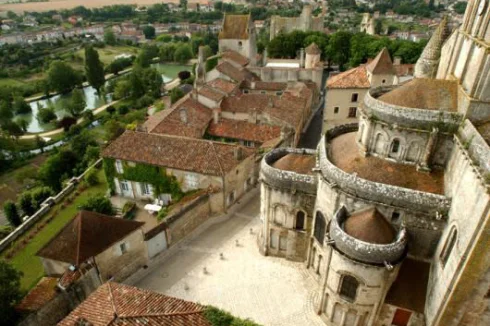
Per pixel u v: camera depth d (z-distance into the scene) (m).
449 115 30.92
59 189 73.31
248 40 113.81
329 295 34.81
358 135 37.56
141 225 42.84
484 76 28.67
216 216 53.69
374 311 32.84
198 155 54.50
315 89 97.06
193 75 152.88
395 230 32.56
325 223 37.00
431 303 30.06
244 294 39.97
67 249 38.03
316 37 133.75
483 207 23.27
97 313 25.98
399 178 33.12
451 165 31.19
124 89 134.25
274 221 42.72
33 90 147.50
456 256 26.41
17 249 50.50
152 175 56.62
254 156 58.91
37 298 36.09
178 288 41.06
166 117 67.56
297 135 72.19
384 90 39.38
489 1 29.02
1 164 88.31
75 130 104.56
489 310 26.50
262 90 94.06
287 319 37.03
